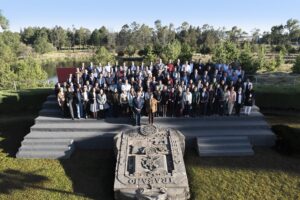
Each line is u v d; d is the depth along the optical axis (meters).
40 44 88.00
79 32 113.56
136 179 12.53
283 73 40.41
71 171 14.24
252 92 17.23
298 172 13.60
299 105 21.72
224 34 100.44
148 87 17.66
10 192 12.66
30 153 15.49
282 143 15.43
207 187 12.74
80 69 20.50
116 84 18.08
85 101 17.50
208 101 17.33
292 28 96.44
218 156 15.16
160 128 15.68
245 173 13.64
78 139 16.41
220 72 19.30
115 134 16.39
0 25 67.81
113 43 102.44
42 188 12.93
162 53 53.94
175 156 13.80
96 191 12.74
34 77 39.41
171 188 12.13
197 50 70.81
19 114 22.59
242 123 16.97
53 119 17.77
